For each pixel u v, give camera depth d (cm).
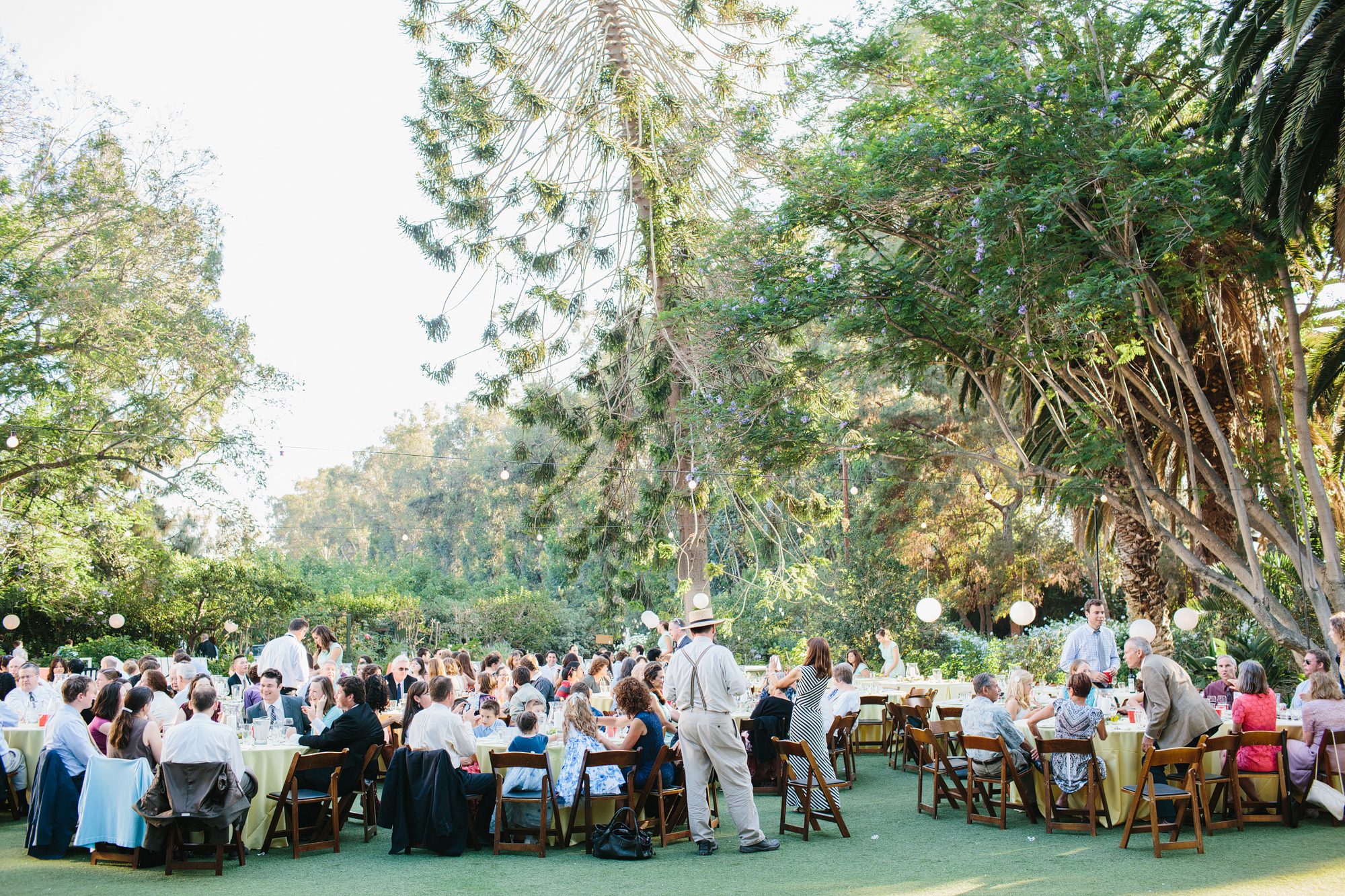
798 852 652
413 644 2706
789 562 1922
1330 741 680
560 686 1119
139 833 614
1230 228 945
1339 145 884
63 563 2069
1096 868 578
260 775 671
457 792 661
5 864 620
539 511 1736
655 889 554
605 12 1677
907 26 1120
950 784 940
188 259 1983
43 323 1875
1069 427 1191
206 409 2038
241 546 2122
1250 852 601
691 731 661
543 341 1650
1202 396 975
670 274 1564
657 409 1540
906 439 1234
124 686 733
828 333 1306
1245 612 1373
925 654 1884
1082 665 714
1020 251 942
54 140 1911
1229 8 981
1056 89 916
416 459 6462
